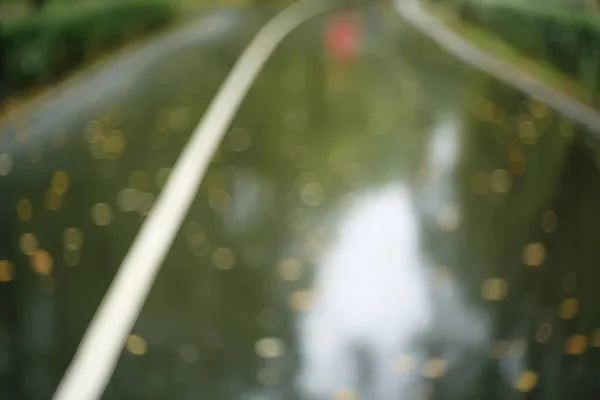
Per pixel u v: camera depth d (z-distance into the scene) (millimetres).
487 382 2721
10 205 4605
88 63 10391
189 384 2725
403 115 7164
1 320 3172
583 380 2719
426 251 3920
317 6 27875
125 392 2674
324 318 3238
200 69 10234
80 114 7367
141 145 6051
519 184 4895
